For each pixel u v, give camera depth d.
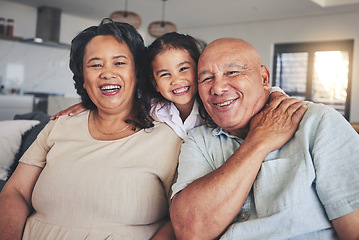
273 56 7.74
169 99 1.41
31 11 7.36
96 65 1.34
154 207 1.26
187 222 1.00
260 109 1.17
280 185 1.02
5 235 1.27
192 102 1.42
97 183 1.25
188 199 1.01
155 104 1.44
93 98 1.38
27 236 1.30
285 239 0.97
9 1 7.00
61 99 3.16
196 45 1.41
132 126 1.39
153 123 1.40
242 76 1.12
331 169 0.97
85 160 1.31
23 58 7.20
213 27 8.45
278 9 6.73
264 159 1.08
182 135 1.36
